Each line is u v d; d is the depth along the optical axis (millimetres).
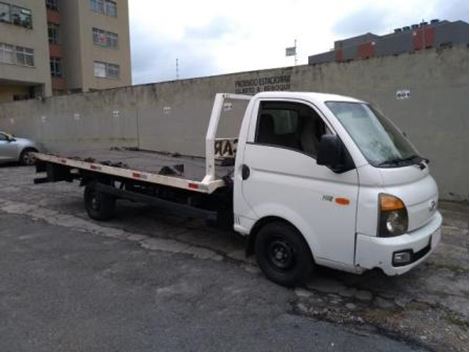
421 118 8633
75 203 8773
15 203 8773
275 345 3391
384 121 4707
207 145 5066
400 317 3861
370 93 9242
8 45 33094
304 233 4156
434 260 5266
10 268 5016
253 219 4594
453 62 8148
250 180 4562
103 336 3496
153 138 14562
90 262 5234
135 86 14906
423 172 4266
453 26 19656
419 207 3949
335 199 3908
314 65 10031
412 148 4660
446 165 8453
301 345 3396
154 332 3568
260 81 11164
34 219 7434
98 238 6277
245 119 4645
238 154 4688
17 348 3314
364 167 3762
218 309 3986
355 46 23406
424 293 4355
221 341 3441
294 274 4352
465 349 3357
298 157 4156
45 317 3809
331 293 4340
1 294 4285
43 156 8156
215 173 5355
